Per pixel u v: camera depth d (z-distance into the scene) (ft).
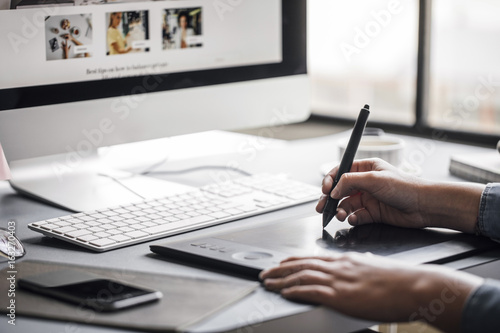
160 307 2.25
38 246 2.99
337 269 2.40
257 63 4.21
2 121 3.33
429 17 5.46
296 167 4.38
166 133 3.87
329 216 3.13
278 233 3.02
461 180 4.04
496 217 2.96
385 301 2.28
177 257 2.78
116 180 4.01
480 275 2.78
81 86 3.53
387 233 3.07
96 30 3.55
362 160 3.38
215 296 2.35
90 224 3.15
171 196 3.58
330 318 2.35
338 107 7.47
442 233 3.10
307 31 4.41
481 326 2.23
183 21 3.86
